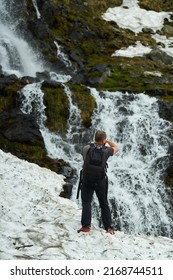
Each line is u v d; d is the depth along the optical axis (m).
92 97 17.59
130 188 14.99
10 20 24.25
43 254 7.38
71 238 8.12
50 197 10.18
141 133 17.12
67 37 25.47
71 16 26.73
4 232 8.07
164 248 8.43
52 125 16.52
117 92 18.23
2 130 14.88
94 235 8.27
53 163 14.16
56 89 17.09
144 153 16.70
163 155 16.41
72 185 12.43
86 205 8.34
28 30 23.88
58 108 16.75
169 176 15.46
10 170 11.48
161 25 29.02
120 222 14.02
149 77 21.28
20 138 14.73
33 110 16.53
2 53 21.02
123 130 17.14
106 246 8.02
